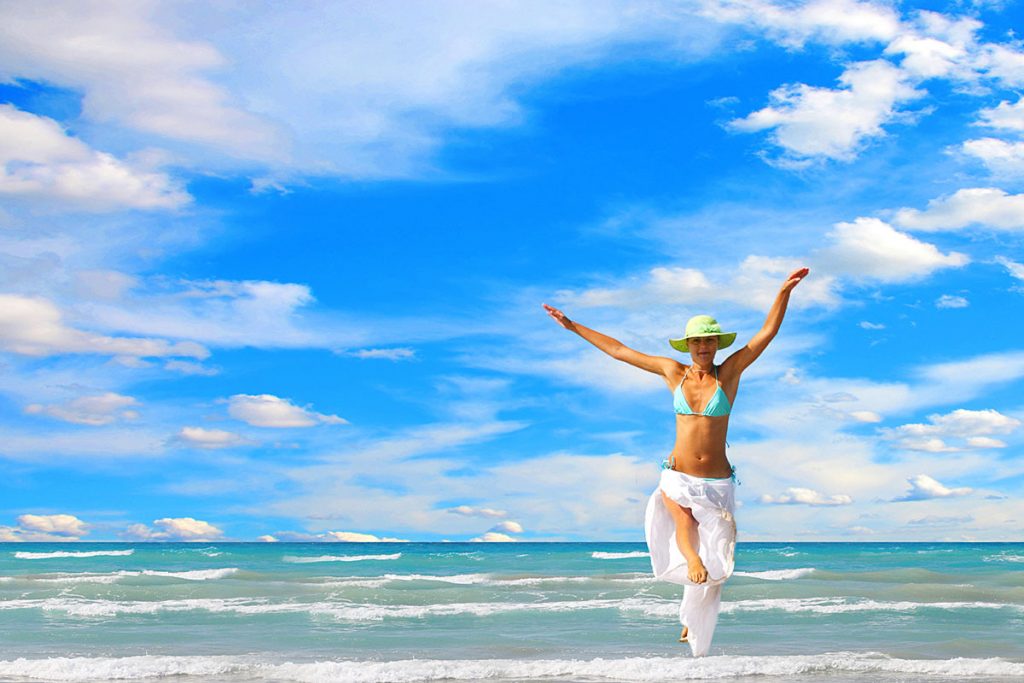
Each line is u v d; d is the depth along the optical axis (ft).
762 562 132.36
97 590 67.97
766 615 53.62
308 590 71.41
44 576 83.41
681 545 20.70
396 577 87.92
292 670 32.81
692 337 20.42
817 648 40.27
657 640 43.04
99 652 38.99
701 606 22.74
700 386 20.77
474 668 32.91
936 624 49.49
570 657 37.83
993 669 33.19
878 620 51.24
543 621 50.96
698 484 20.81
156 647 40.63
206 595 67.46
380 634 45.55
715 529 20.95
